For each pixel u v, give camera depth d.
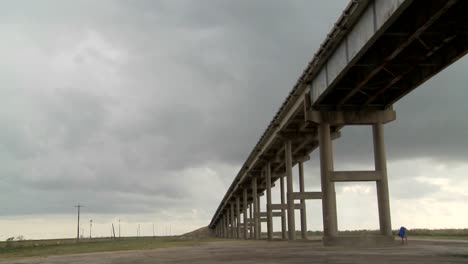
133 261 36.84
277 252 42.97
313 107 53.38
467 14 34.00
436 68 42.94
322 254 37.16
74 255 51.34
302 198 78.31
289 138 77.06
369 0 34.81
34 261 42.19
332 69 45.56
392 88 50.31
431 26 35.78
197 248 59.50
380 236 49.06
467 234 91.56
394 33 35.09
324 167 52.38
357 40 38.34
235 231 172.00
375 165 52.34
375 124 53.03
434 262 26.61
